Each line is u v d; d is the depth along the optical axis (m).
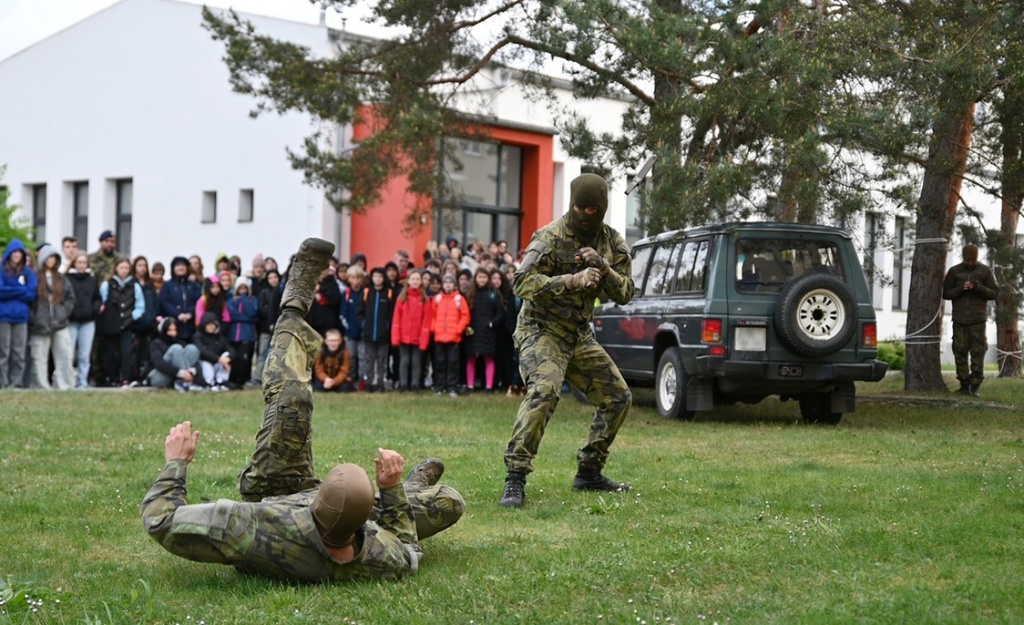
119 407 14.38
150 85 32.16
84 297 18.03
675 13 14.65
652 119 14.73
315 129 27.30
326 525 4.82
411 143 17.22
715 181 13.28
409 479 5.93
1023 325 27.02
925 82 13.41
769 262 13.01
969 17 14.27
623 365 15.15
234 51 18.08
